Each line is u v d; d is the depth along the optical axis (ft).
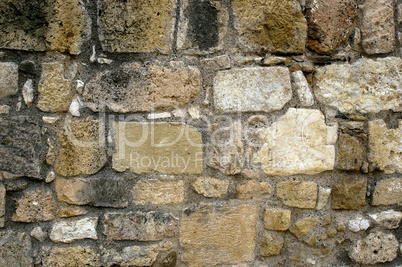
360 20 4.95
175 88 4.64
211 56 4.71
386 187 5.04
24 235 4.50
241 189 4.80
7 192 4.45
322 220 4.93
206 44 4.68
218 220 4.78
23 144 4.45
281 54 4.80
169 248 4.72
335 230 4.96
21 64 4.40
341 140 4.93
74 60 4.50
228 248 4.81
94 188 4.59
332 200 4.96
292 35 4.77
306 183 4.88
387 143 5.00
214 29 4.68
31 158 4.46
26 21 4.36
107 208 4.63
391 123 5.01
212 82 4.72
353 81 4.91
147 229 4.67
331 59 4.88
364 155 4.98
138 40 4.55
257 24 4.70
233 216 4.80
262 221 4.86
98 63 4.52
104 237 4.63
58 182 4.55
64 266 4.56
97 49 4.51
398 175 5.07
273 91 4.77
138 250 4.66
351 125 4.93
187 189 4.74
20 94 4.42
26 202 4.48
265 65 4.77
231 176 4.79
